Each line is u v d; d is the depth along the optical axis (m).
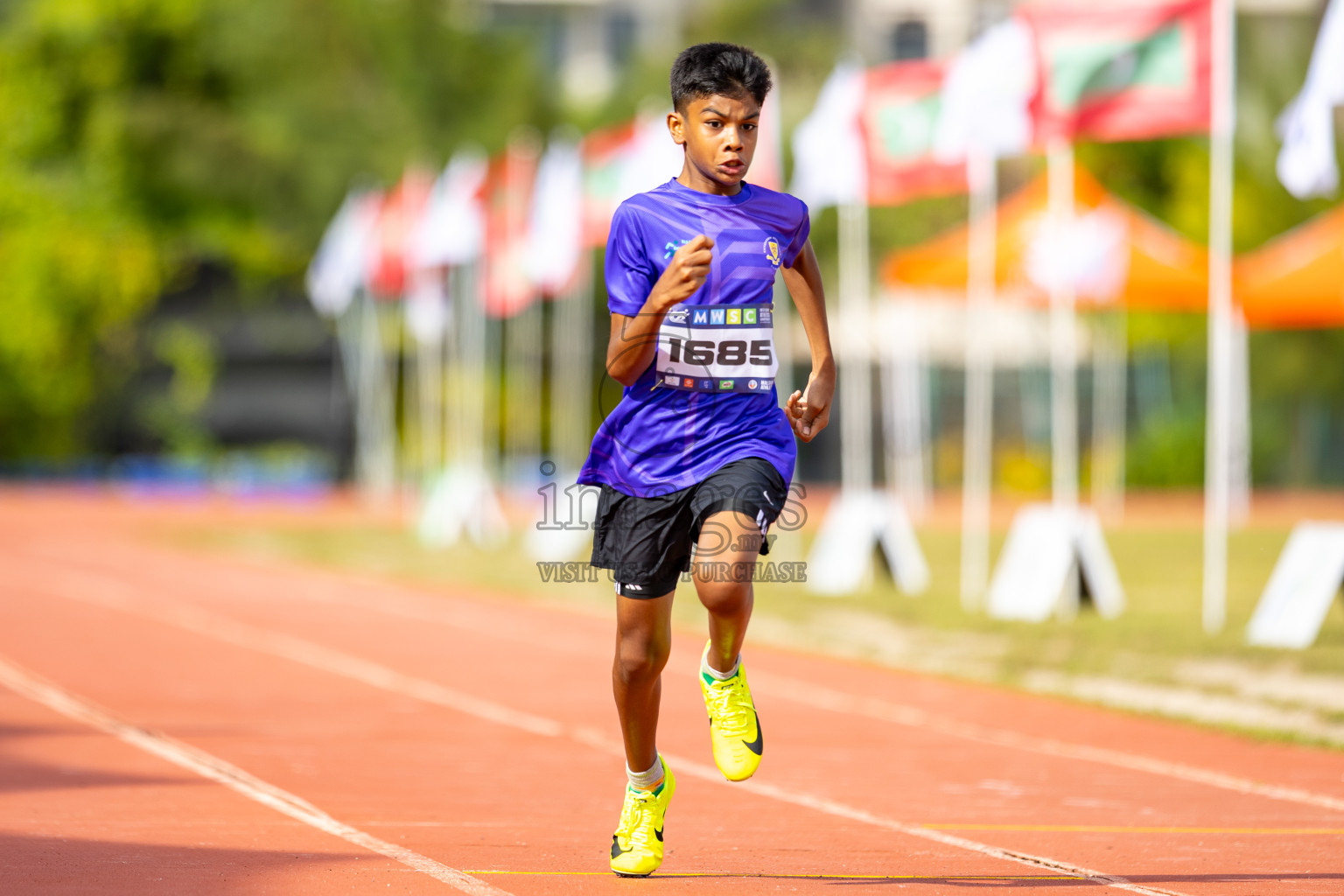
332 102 134.00
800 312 15.09
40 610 43.69
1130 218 64.25
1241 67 104.06
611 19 159.88
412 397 122.38
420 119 132.12
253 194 133.25
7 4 141.88
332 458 136.25
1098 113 39.00
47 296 124.19
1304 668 32.03
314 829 17.31
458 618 43.19
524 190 70.12
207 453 131.88
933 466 118.06
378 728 25.42
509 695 29.41
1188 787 21.05
